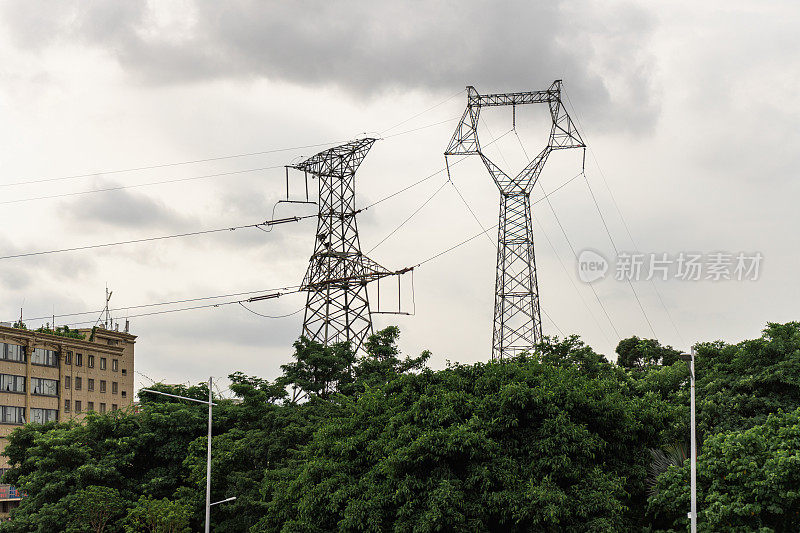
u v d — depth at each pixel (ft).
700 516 92.53
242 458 148.36
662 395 132.36
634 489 105.70
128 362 337.11
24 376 281.95
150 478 161.48
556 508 94.94
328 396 161.38
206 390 174.29
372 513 103.81
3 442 269.23
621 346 189.37
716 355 134.21
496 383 112.16
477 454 102.06
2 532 157.89
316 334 198.59
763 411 113.39
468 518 100.07
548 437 102.94
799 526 88.53
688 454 103.86
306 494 112.98
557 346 137.80
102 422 169.07
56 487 156.97
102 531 153.79
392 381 122.62
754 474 88.58
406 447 103.91
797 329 120.16
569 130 199.72
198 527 159.53
